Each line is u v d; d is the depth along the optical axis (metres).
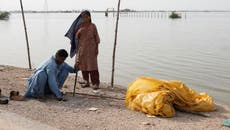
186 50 27.52
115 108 9.48
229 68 19.94
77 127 7.80
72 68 10.62
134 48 28.81
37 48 28.78
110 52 26.22
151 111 8.85
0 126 7.42
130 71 18.94
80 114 8.80
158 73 18.62
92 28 11.27
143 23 74.31
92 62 11.44
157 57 23.81
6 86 11.47
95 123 8.12
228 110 9.73
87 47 11.31
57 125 7.86
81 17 11.37
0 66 16.05
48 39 36.53
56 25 65.31
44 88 10.07
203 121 8.62
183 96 9.38
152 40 35.59
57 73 10.26
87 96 10.73
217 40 35.34
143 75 18.03
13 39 36.81
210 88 15.67
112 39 36.34
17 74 13.94
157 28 55.31
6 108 8.88
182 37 38.81
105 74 17.95
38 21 87.25
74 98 10.35
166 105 8.84
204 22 78.94
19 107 9.05
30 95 10.07
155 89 9.28
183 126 8.16
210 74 18.41
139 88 9.48
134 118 8.62
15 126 7.47
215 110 9.65
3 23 74.56
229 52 26.30
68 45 31.08
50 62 10.06
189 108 9.37
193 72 18.88
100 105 9.73
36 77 9.95
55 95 10.02
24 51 26.80
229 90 15.32
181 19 103.62
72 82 12.74
